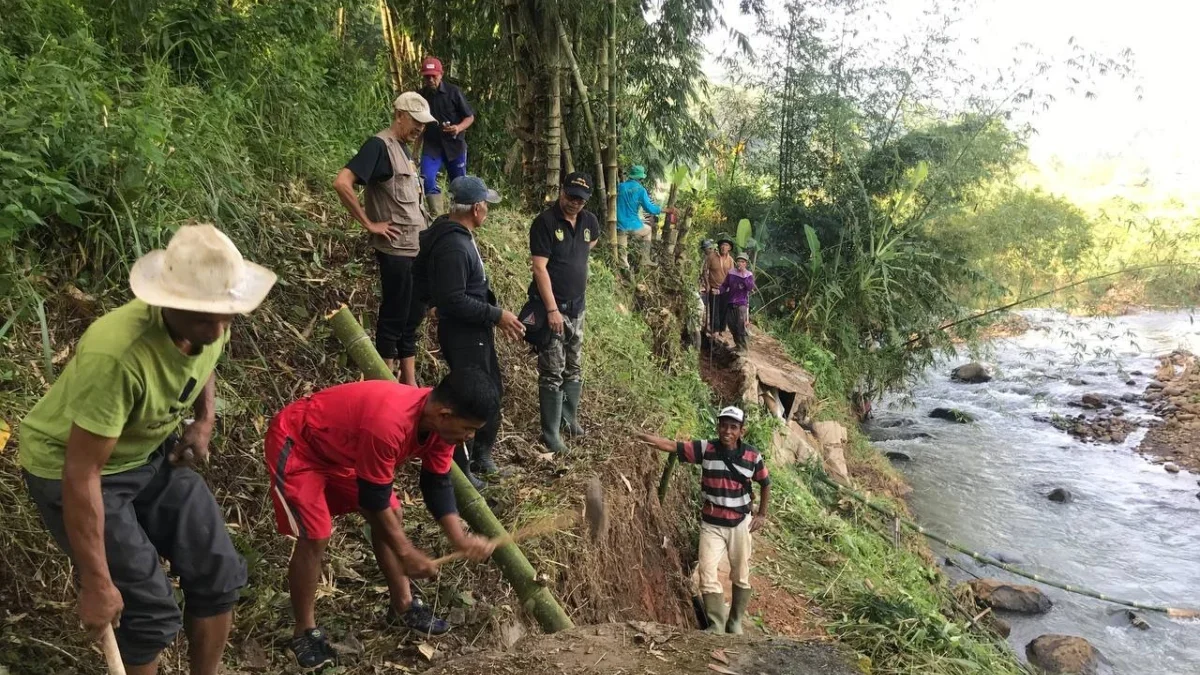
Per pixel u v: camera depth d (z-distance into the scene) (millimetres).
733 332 11266
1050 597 10641
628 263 10125
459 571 4074
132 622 2457
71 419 2148
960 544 11797
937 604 8977
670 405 7957
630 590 5609
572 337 5617
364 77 8227
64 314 3922
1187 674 9117
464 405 2977
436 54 10055
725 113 17219
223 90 5762
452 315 4348
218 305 2166
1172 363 19781
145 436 2359
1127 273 19469
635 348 8305
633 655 3477
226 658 3240
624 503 5852
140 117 4309
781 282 15789
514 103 10227
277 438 3176
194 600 2662
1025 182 19609
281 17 6691
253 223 5262
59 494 2279
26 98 4090
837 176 16109
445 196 7711
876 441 15859
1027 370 20344
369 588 3848
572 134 9898
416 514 4438
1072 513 12953
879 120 15930
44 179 3684
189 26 6051
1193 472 14477
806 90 15797
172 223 4438
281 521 3156
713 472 6445
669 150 12016
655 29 10641
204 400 2658
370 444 3021
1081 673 8820
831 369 14508
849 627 5059
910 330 15781
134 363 2168
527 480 5188
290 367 4832
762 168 16812
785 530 8750
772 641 3754
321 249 5695
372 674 3355
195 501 2619
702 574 6402
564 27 9234
